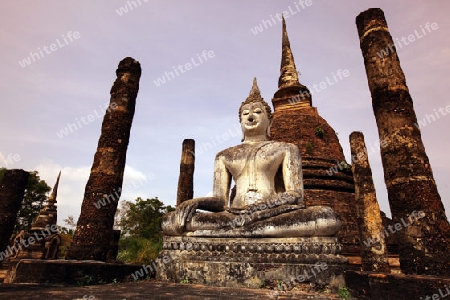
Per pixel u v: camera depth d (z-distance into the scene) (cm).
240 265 543
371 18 816
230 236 586
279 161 739
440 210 614
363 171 1513
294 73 2336
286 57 2422
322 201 1617
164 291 427
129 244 2478
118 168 978
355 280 480
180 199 1828
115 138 998
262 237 568
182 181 1883
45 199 3312
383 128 714
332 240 541
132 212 4322
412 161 654
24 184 1647
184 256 595
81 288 447
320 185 1655
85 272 616
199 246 598
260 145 766
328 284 496
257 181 726
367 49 800
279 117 2028
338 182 1697
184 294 402
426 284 378
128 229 4222
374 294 431
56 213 2227
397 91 720
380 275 430
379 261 1334
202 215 628
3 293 369
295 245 537
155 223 4038
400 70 750
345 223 1602
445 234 590
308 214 550
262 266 531
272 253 546
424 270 572
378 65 762
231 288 496
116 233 1325
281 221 562
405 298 394
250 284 525
